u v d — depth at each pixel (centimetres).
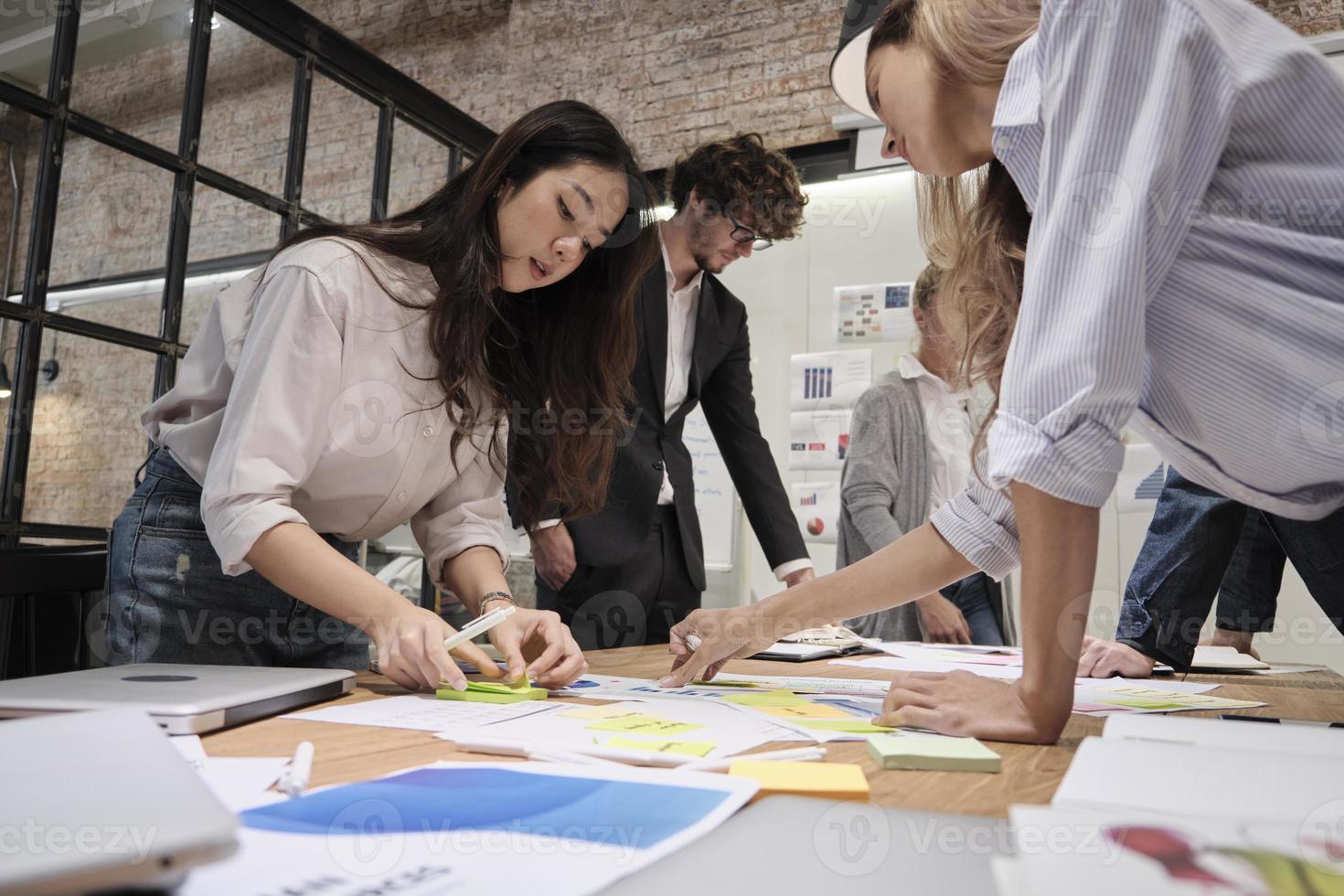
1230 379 70
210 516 88
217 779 45
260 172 268
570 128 107
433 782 44
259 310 97
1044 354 64
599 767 48
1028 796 45
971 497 92
